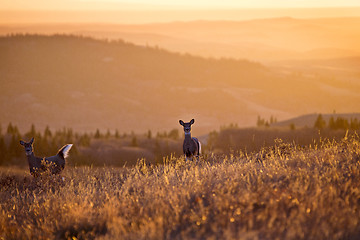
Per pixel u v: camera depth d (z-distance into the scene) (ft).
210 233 72.02
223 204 81.35
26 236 92.02
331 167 104.32
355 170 95.30
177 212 82.48
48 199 119.75
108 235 81.25
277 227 69.67
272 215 73.41
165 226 77.92
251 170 111.34
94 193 123.34
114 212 91.76
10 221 101.81
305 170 99.60
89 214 95.40
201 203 84.89
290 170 103.55
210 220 77.56
